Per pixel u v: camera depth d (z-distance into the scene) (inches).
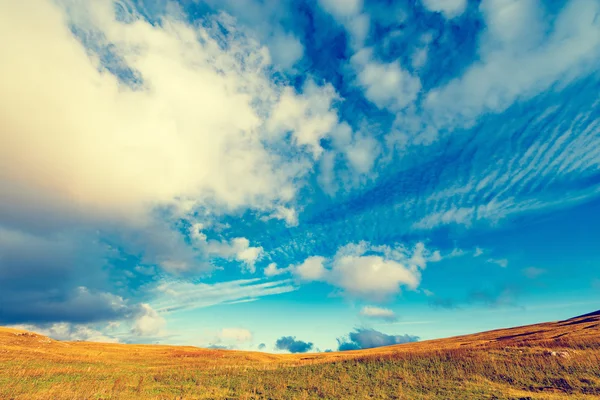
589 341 1587.1
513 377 1218.6
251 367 1720.0
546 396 994.1
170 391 1203.9
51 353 1892.2
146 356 2348.7
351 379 1375.5
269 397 1155.3
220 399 1122.7
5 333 2492.6
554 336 2239.2
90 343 3142.2
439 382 1244.5
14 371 1275.8
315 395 1175.0
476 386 1157.1
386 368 1497.3
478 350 1652.3
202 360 2130.9
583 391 1029.8
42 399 964.6
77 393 1046.4
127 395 1099.3
